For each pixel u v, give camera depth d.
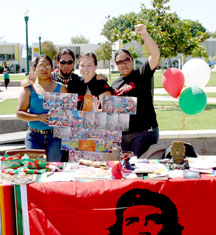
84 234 2.82
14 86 24.06
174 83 3.44
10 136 6.91
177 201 2.84
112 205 2.81
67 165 3.44
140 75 3.90
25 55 19.00
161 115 9.66
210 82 24.14
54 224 2.79
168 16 9.66
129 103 3.47
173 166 3.25
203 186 2.85
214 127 7.76
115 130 3.51
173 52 9.97
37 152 3.58
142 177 2.97
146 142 4.01
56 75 4.32
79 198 2.78
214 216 2.87
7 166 3.25
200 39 10.22
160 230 2.85
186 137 6.07
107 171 3.18
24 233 2.79
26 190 2.78
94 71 3.90
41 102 3.86
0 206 2.76
